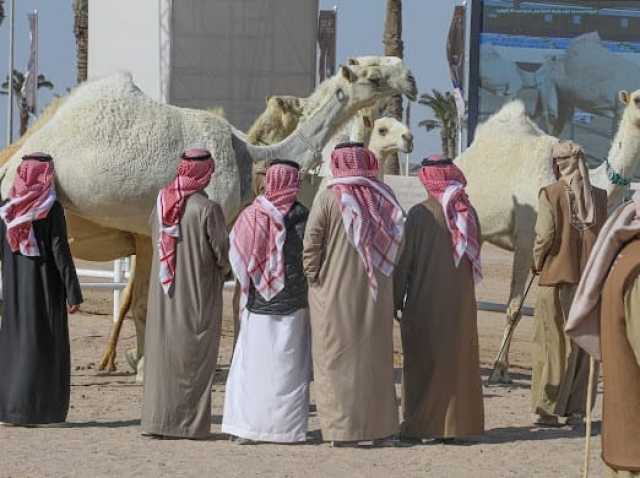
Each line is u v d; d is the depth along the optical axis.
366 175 14.51
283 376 14.59
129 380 19.88
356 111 19.91
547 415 16.03
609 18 39.12
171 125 18.39
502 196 20.84
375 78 19.77
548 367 15.97
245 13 31.73
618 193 19.91
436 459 13.82
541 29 39.28
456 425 14.62
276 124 21.59
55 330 15.45
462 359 14.70
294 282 14.64
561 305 15.95
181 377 14.81
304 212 14.82
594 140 39.50
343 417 14.29
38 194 15.30
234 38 31.66
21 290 15.37
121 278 25.89
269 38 32.19
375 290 14.30
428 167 14.98
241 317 14.84
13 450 14.02
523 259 20.45
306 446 14.50
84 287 23.89
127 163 17.98
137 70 31.08
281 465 13.31
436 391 14.64
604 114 39.38
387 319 14.47
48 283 15.42
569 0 39.16
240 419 14.62
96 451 14.02
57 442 14.56
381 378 14.39
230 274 17.11
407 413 14.86
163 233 14.91
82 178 17.97
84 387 19.02
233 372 14.81
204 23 31.20
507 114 21.55
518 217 20.55
